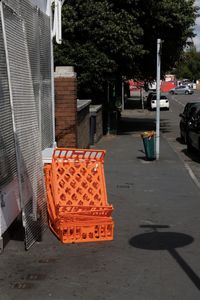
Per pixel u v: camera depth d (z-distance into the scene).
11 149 6.57
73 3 22.31
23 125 6.57
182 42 26.67
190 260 6.21
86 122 17.62
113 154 17.42
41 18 9.66
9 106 6.42
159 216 8.66
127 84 53.12
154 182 12.13
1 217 6.30
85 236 6.95
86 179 7.39
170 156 16.95
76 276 5.59
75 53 22.33
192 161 16.56
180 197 10.38
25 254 6.32
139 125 32.44
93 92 24.66
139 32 22.36
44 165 8.07
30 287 5.25
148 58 26.75
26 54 7.19
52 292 5.13
